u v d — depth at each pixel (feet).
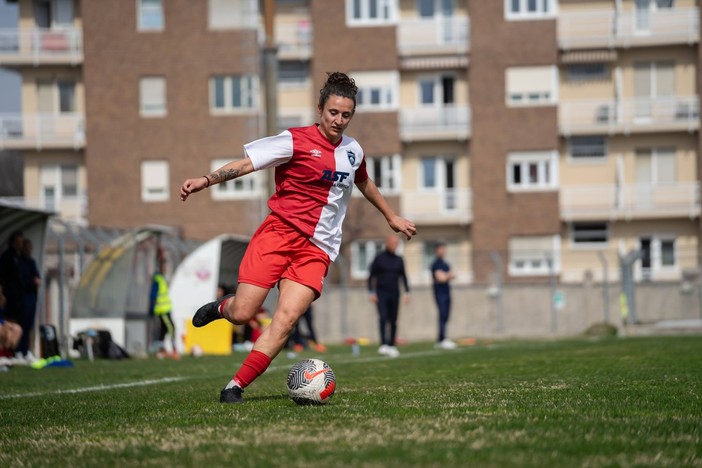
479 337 216.54
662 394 50.98
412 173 296.10
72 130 296.10
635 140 293.23
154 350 144.77
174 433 37.11
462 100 295.69
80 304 137.90
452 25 292.20
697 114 287.69
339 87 47.44
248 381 49.06
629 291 211.41
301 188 47.55
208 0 291.79
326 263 48.75
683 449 31.94
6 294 109.91
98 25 291.58
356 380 68.69
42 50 292.61
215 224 291.58
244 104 292.40
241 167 46.47
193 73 291.99
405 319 232.32
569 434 34.78
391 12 292.81
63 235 132.05
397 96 290.97
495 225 289.74
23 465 31.37
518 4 289.12
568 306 228.22
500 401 47.65
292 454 30.78
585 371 73.31
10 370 97.09
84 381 77.30
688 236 291.58
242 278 47.55
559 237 289.12
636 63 291.79
